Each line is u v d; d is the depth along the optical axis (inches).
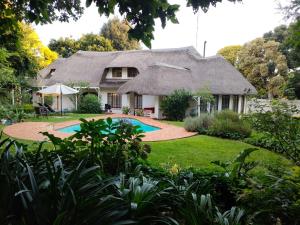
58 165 89.6
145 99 841.5
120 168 130.3
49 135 123.6
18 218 67.4
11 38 164.2
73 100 934.4
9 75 617.9
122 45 1526.8
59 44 1429.6
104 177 96.7
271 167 130.3
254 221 89.6
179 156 301.0
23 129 479.5
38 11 130.4
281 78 975.6
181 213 87.4
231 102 838.5
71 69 1016.2
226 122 460.8
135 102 869.2
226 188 119.7
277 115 234.4
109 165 132.5
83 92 958.4
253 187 96.7
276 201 89.9
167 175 133.6
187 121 524.4
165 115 755.4
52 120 650.8
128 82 824.9
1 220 63.4
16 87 716.7
